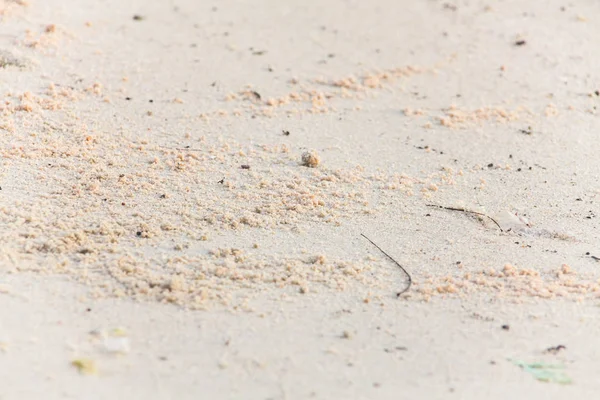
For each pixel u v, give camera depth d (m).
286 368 12.24
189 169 17.73
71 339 12.52
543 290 14.51
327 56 23.23
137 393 11.54
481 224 16.70
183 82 21.27
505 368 12.56
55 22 22.88
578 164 19.30
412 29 25.08
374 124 20.39
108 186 16.81
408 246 15.74
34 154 17.53
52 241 14.80
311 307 13.74
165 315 13.24
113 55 22.00
